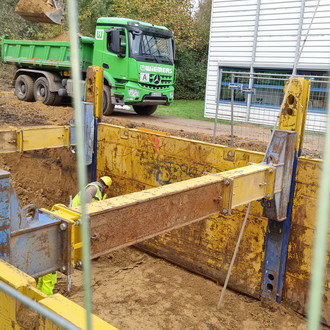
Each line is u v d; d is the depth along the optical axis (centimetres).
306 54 1301
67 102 1459
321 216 48
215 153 503
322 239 49
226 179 312
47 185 742
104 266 552
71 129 577
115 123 1106
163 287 507
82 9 2194
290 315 447
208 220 515
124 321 430
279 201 409
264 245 464
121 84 1256
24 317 159
